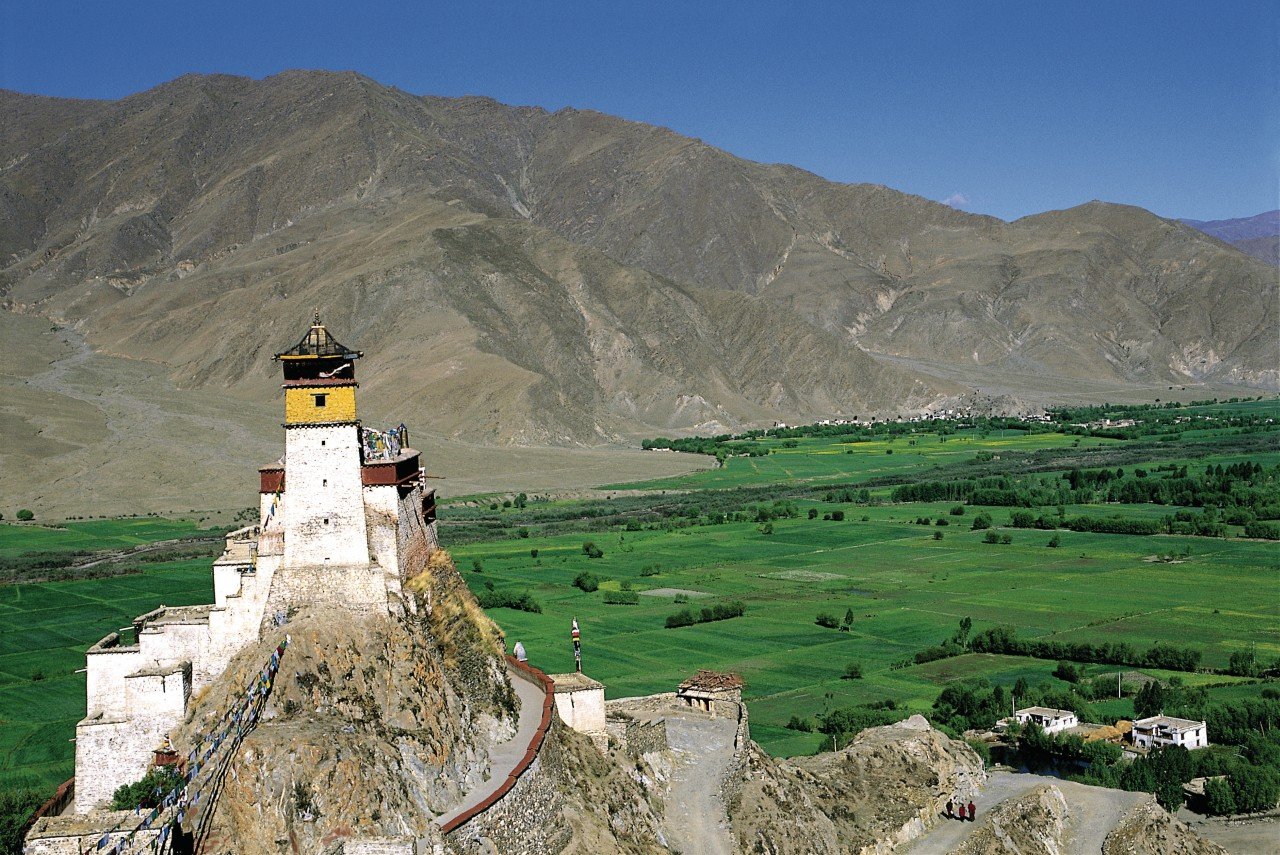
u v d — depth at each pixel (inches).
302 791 3014.3
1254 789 5428.2
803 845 4060.0
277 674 3304.6
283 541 3681.1
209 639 3703.3
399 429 4052.7
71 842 2974.9
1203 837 4985.2
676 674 7017.7
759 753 4431.6
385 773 3129.9
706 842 3865.7
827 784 4650.6
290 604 3543.3
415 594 3718.0
